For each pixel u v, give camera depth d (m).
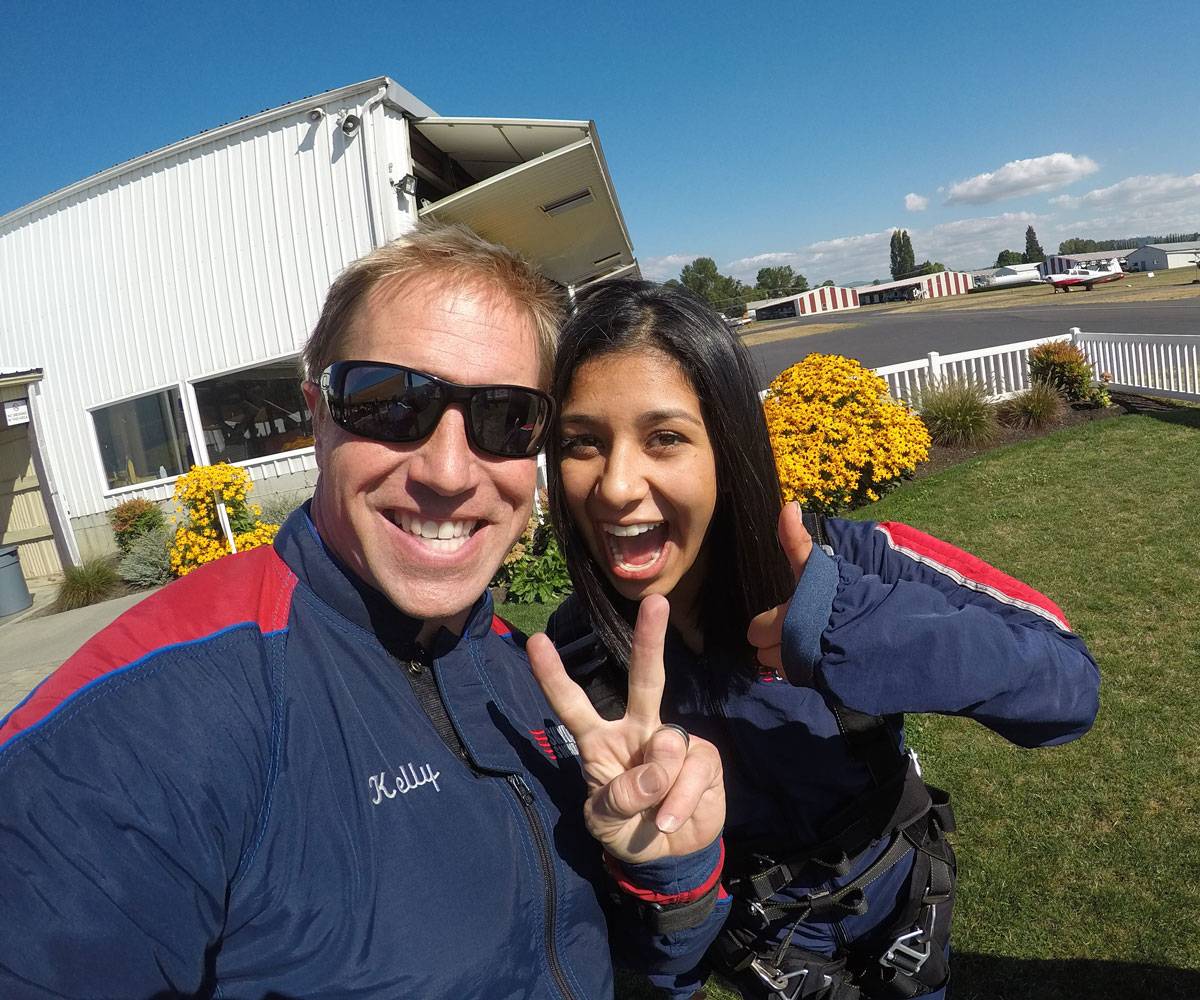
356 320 0.48
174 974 0.36
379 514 0.47
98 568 4.42
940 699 0.48
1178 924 1.15
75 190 4.58
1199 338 4.36
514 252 0.53
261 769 0.40
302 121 4.00
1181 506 2.95
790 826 0.65
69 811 0.34
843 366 3.64
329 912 0.40
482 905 0.45
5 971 0.32
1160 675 1.82
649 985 1.23
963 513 3.25
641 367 0.58
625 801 0.46
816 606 0.51
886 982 0.64
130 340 4.62
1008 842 1.37
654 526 0.64
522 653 0.63
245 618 0.44
